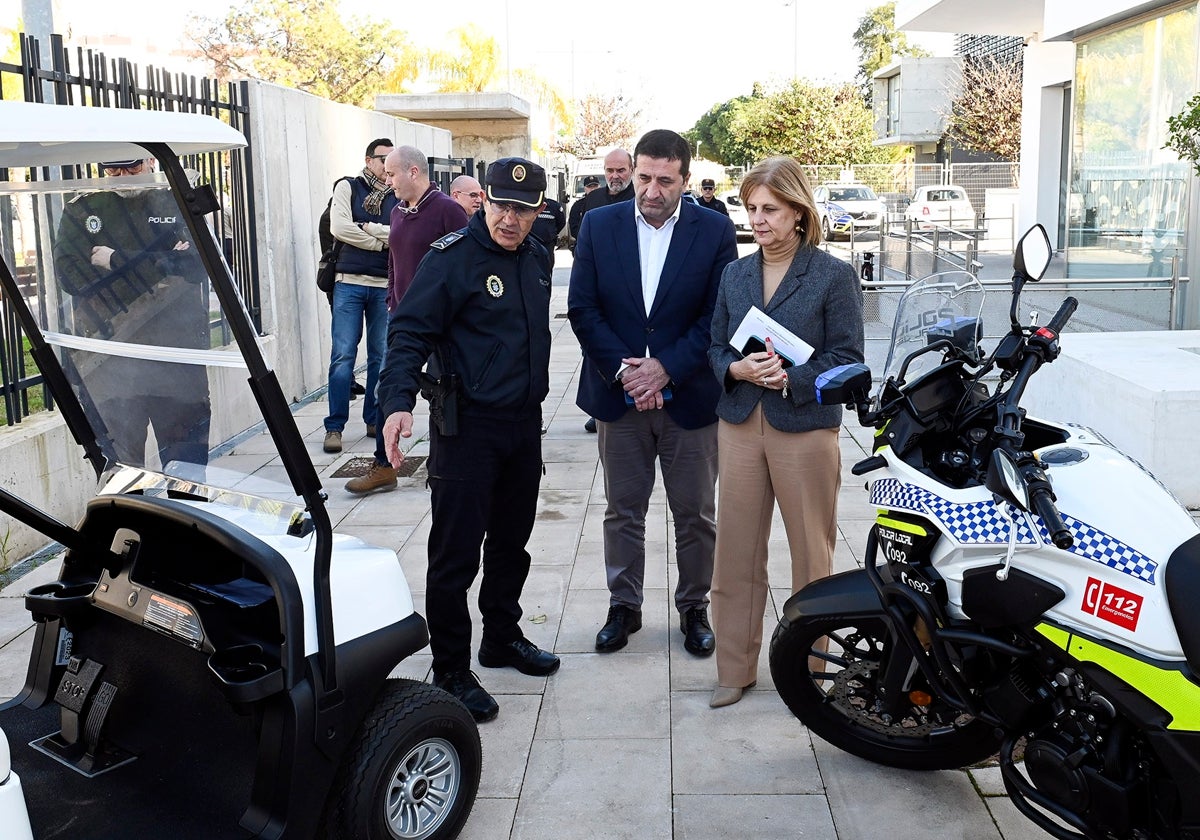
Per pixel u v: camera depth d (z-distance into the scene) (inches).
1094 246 515.8
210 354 100.3
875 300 372.5
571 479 262.8
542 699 151.9
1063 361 260.1
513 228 139.3
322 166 392.5
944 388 116.7
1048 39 535.2
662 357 157.5
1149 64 458.0
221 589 114.6
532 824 122.8
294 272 360.8
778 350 138.9
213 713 111.5
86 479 232.5
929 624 113.1
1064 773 103.0
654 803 126.6
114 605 115.1
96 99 239.5
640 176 155.1
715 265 159.9
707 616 173.8
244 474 105.7
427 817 114.7
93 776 110.9
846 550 208.2
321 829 109.0
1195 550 99.0
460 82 1503.4
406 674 160.4
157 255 99.1
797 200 136.5
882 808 124.9
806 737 140.7
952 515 110.7
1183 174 430.6
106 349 111.8
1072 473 106.7
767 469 144.9
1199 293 420.2
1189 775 95.1
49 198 107.7
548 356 148.4
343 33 1285.7
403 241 248.2
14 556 207.0
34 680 126.4
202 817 103.9
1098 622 101.4
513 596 157.9
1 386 214.7
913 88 1616.6
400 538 221.9
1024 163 751.7
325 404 359.9
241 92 324.2
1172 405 217.2
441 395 139.9
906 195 1258.6
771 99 1697.8
